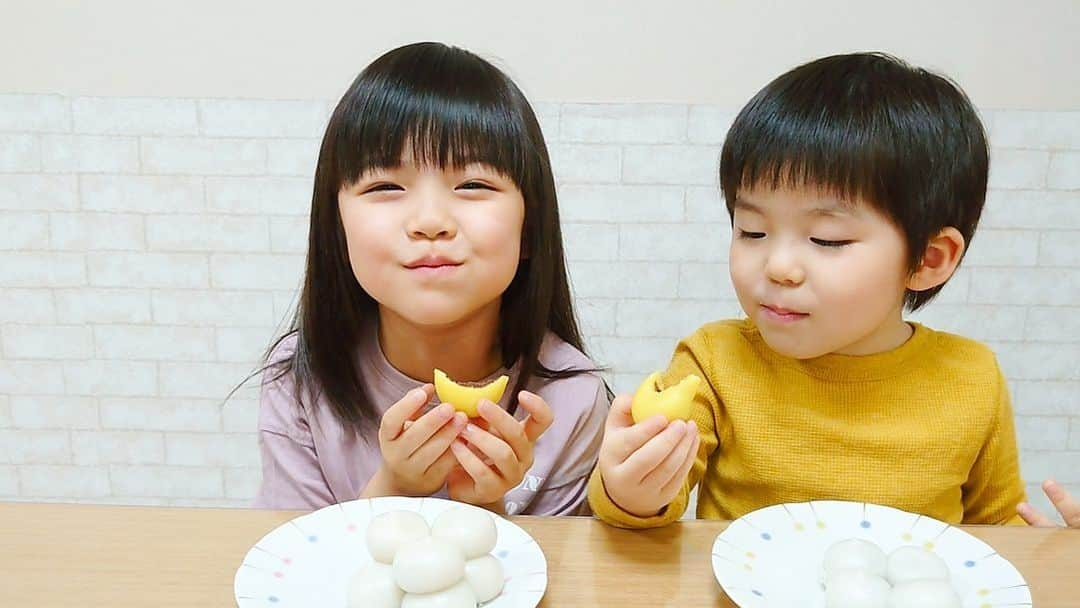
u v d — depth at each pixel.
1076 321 1.76
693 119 1.66
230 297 1.77
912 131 0.79
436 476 0.83
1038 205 1.70
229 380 1.82
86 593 0.64
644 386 0.74
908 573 0.64
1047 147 1.67
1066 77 1.64
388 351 1.00
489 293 0.85
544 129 1.67
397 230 0.82
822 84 0.82
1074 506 0.77
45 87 1.66
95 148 1.69
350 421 0.99
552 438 1.00
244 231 1.73
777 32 1.62
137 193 1.71
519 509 0.98
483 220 0.83
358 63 1.65
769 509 0.73
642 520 0.74
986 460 0.95
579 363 1.04
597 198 1.70
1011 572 0.66
